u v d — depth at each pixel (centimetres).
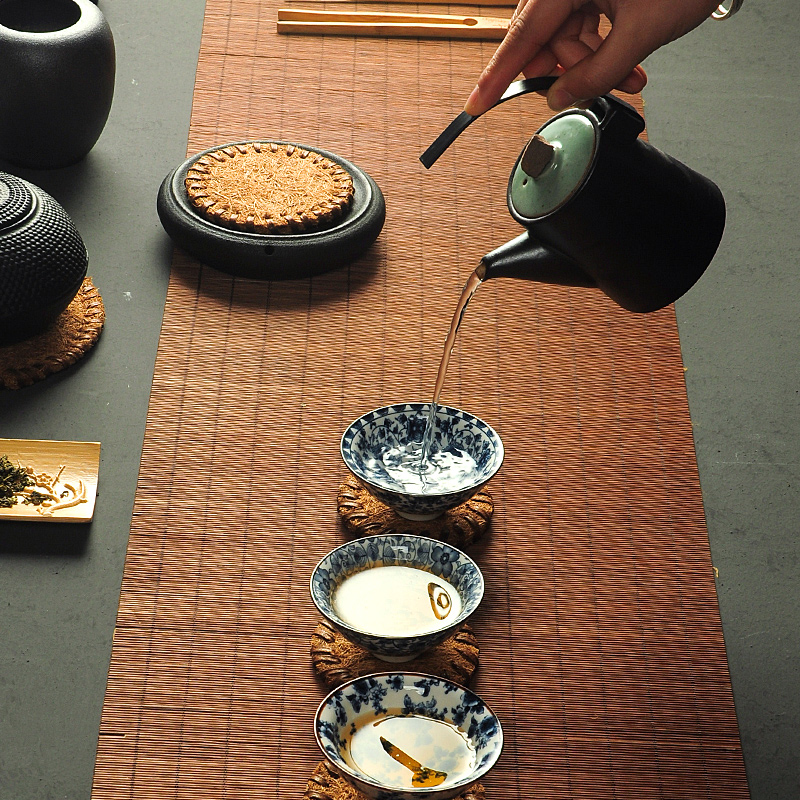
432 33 211
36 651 110
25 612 114
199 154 169
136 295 155
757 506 135
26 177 173
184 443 133
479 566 122
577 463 136
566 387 146
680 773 105
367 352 148
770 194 186
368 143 184
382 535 112
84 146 175
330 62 203
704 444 142
